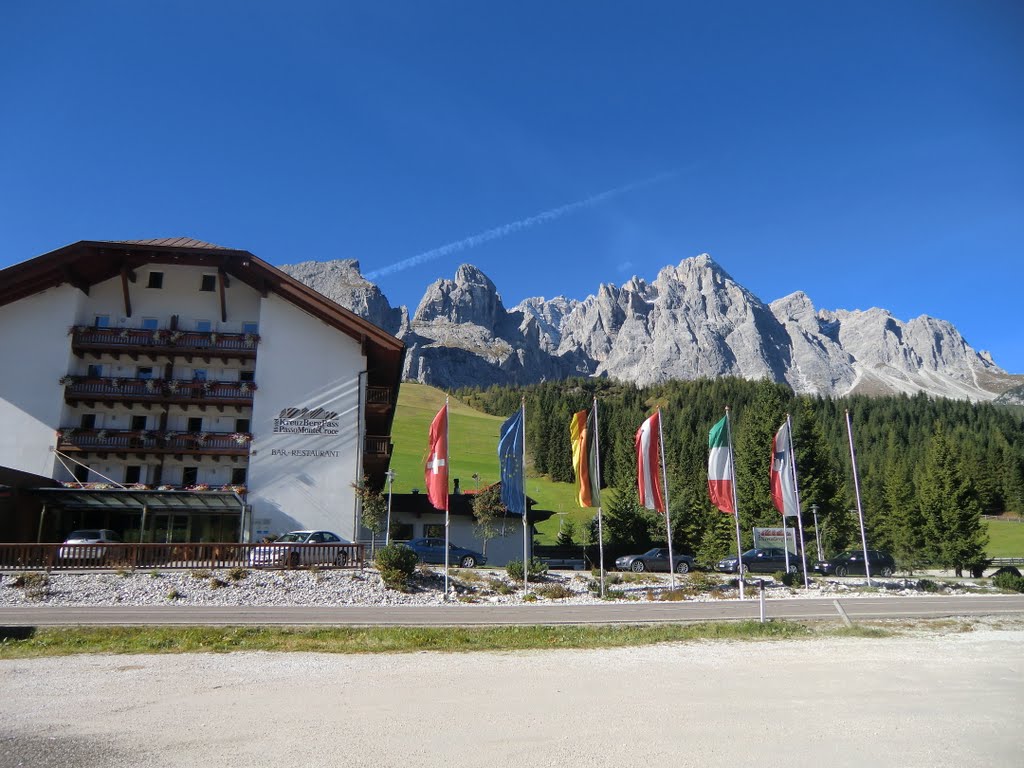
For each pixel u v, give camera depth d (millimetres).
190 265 47156
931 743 9820
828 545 64375
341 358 47312
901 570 58406
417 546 43188
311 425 45938
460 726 10406
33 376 44438
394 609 26125
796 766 8766
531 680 14000
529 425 156375
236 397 45969
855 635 21297
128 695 12461
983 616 25891
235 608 25516
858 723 10805
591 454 33719
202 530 44844
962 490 63188
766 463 67000
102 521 44031
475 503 49812
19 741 9609
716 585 36281
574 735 9977
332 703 11875
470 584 32344
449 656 17078
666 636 20406
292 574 30188
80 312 46375
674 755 9102
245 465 46250
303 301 46875
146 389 45531
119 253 45531
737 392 196750
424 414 170375
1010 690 13453
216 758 8891
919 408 199375
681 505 64188
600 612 26156
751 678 14336
